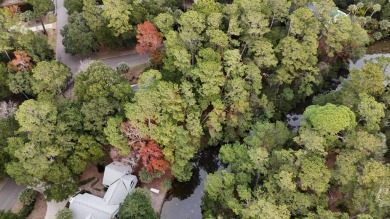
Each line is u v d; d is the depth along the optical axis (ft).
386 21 358.23
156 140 225.56
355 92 252.01
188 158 233.76
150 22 306.14
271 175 216.13
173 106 228.22
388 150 252.01
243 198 206.80
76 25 310.65
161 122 225.76
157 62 290.76
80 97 249.14
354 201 207.10
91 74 248.32
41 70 255.70
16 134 236.43
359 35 301.43
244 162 227.61
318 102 266.98
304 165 204.23
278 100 294.66
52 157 223.10
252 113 268.82
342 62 330.13
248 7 286.05
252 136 241.35
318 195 208.95
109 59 329.72
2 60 293.84
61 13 381.81
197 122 233.76
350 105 245.65
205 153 278.67
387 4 363.56
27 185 240.53
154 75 244.42
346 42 307.58
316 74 287.69
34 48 287.07
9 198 236.84
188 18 270.46
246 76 260.83
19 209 231.09
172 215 243.19
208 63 242.99
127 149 226.58
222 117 247.09
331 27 284.61
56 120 228.43
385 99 253.24
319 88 315.99
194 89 262.26
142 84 243.19
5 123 239.09
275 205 194.29
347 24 287.07
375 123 234.99
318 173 199.52
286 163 217.56
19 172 217.56
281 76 274.36
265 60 268.62
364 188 210.79
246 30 284.00
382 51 361.92
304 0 314.55
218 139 266.98
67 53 329.93
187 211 246.06
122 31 299.99
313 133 216.95
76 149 227.81
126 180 233.76
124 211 209.05
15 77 267.18
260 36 283.38
